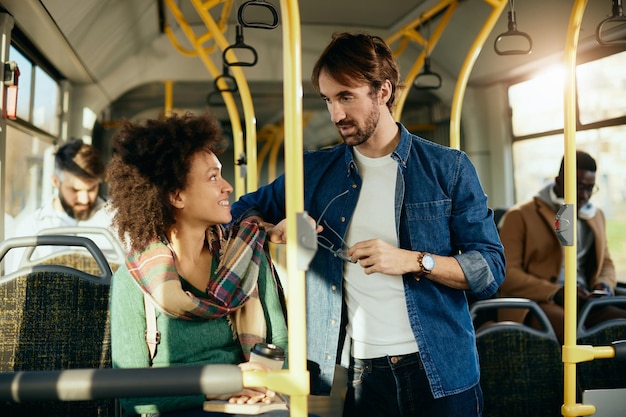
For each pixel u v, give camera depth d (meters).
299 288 1.60
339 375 5.07
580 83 4.62
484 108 6.85
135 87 7.52
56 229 3.75
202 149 1.89
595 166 4.00
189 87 8.55
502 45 6.14
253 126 4.46
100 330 2.47
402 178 2.01
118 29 6.30
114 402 2.41
